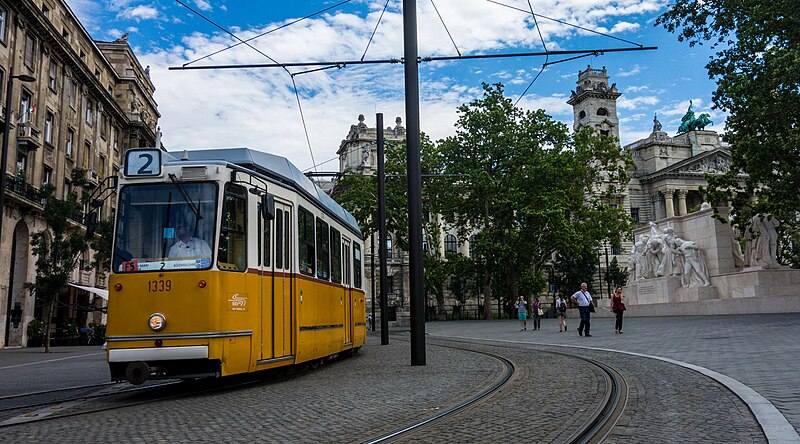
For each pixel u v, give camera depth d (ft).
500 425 22.52
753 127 96.17
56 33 129.80
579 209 174.29
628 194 293.84
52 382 45.65
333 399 29.84
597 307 150.10
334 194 192.65
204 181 33.17
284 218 38.68
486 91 174.70
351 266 56.90
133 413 27.22
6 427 24.35
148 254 32.40
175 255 32.22
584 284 76.43
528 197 164.66
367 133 270.05
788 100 90.89
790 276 104.53
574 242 163.63
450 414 24.84
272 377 39.99
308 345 40.88
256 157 39.11
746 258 112.37
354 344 56.39
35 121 124.26
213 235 32.37
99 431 23.07
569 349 56.75
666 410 24.52
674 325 85.25
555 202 162.50
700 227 119.55
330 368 46.44
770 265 107.14
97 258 110.01
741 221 107.14
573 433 20.67
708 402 25.76
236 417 25.45
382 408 26.86
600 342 63.46
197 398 31.55
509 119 174.19
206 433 22.22
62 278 99.66
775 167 98.27
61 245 101.35
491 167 176.04
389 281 261.03
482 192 172.76
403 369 44.01
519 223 173.58
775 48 92.48
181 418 25.53
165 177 33.22
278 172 40.42
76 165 146.41
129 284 31.96
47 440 21.61
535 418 23.68
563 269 261.24
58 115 135.74
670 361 40.86
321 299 44.70
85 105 152.46
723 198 109.19
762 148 94.99
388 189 177.68
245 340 33.17
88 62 159.43
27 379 48.93
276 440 20.84
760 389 27.76
